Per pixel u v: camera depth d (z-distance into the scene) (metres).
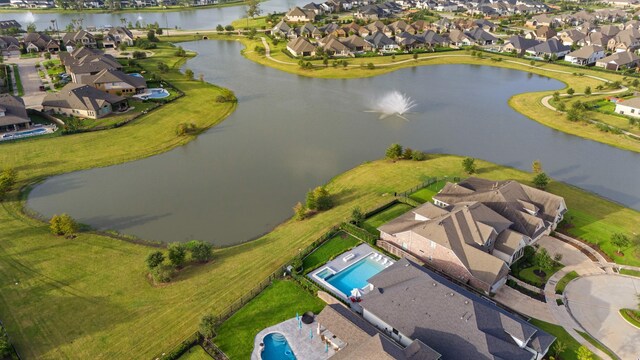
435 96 139.50
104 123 110.75
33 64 168.25
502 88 148.50
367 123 116.69
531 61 176.75
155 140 103.94
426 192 80.62
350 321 48.62
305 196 81.12
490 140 106.25
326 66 171.00
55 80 144.12
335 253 64.44
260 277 59.44
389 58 183.62
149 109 120.50
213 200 79.88
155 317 52.62
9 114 106.62
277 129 111.94
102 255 64.19
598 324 51.41
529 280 58.53
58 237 68.06
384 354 41.75
